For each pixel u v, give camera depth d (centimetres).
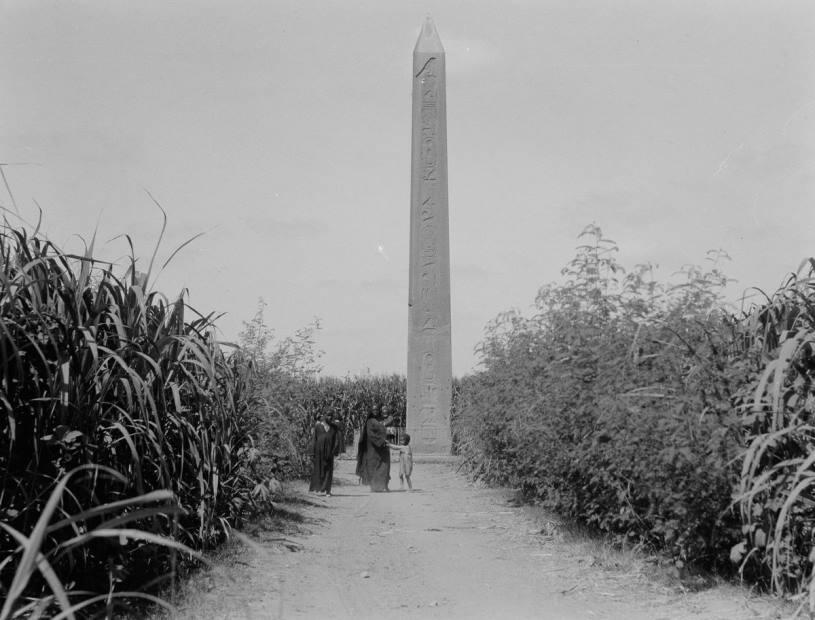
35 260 577
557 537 1049
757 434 684
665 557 792
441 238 2534
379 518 1293
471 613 676
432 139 2502
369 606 701
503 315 1464
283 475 1510
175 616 602
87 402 618
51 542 588
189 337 707
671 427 707
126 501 327
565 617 657
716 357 726
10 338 528
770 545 624
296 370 1628
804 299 655
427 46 2503
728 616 623
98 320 643
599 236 1055
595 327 1001
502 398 1418
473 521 1257
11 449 562
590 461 905
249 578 784
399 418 4016
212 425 887
